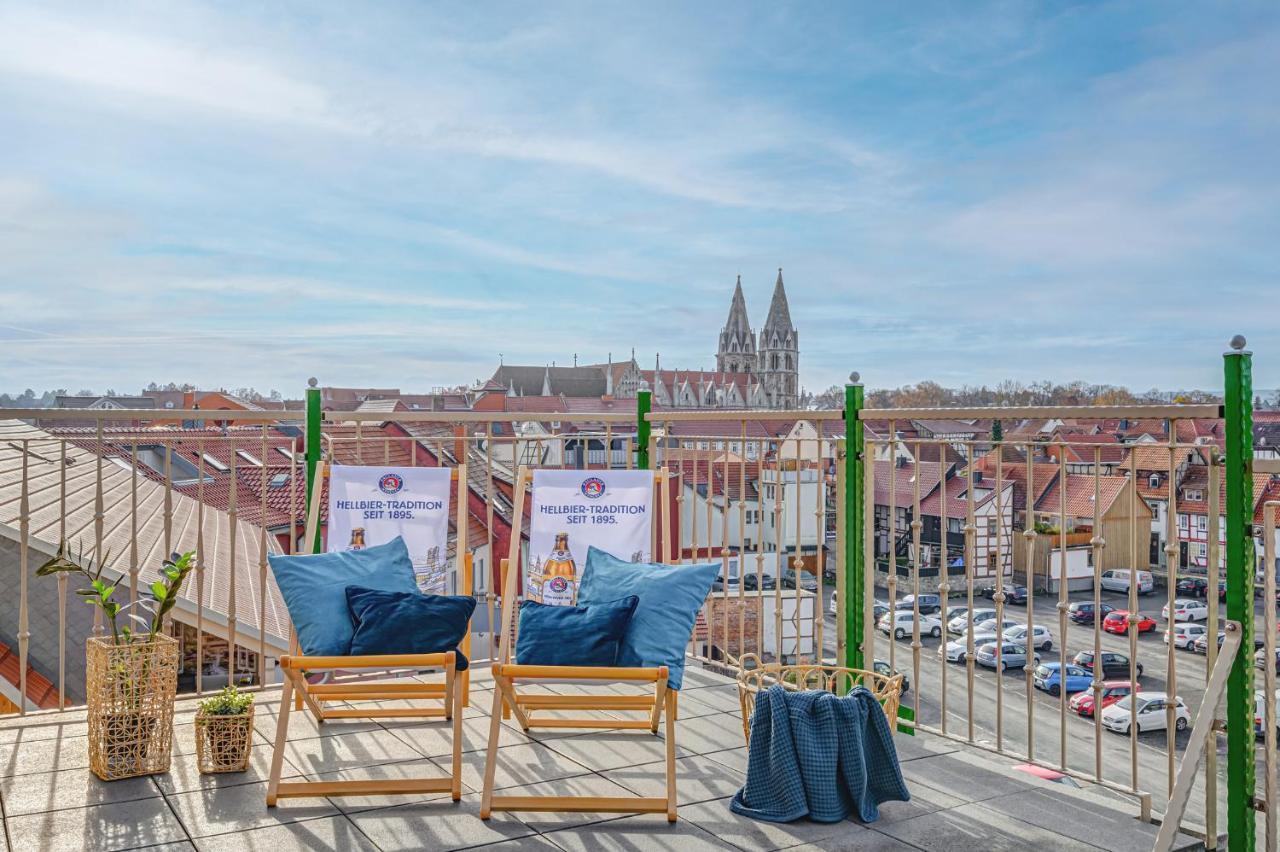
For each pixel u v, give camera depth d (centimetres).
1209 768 338
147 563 811
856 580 472
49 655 866
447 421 518
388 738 438
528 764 409
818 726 360
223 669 950
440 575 479
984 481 3488
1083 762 1917
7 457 1155
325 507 500
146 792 371
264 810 356
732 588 2553
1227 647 329
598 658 388
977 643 2803
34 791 370
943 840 340
